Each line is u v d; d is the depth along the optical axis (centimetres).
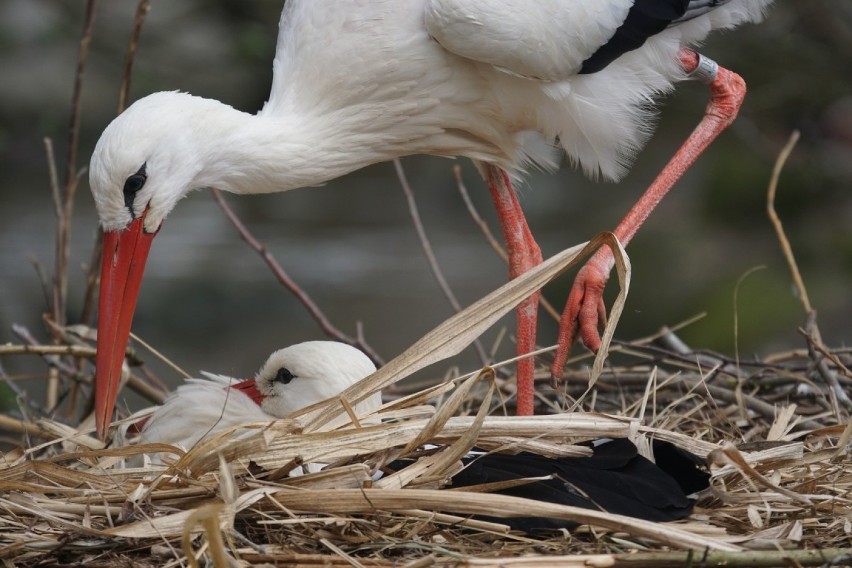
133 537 601
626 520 592
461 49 789
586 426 689
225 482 600
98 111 2580
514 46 781
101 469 668
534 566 574
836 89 1723
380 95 813
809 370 898
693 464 685
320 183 830
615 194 2577
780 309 1902
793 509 653
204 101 784
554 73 805
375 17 800
